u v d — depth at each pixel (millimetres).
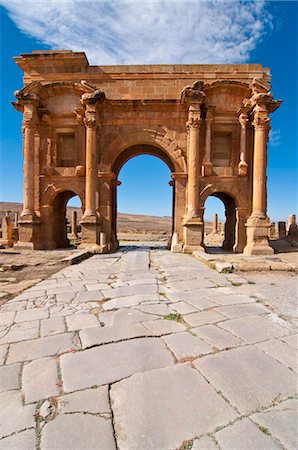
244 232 18078
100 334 4605
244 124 17500
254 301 6395
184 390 3125
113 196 19828
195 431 2533
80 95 18188
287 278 8992
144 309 5855
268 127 17266
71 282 8406
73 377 3391
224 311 5719
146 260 12977
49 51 18203
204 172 17719
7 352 4031
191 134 16969
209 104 17641
